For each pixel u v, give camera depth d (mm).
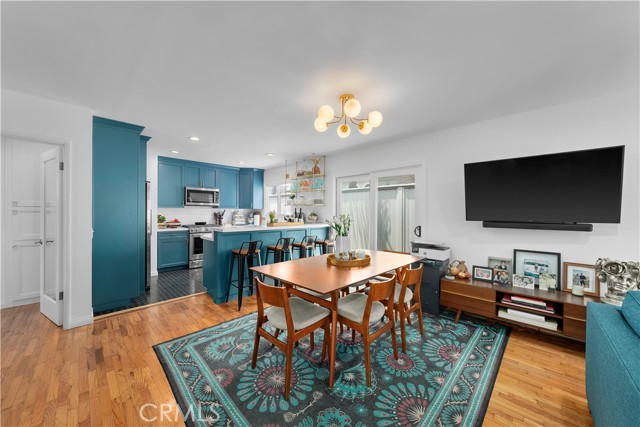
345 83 2135
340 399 1688
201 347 2301
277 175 6133
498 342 2408
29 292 3299
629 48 1669
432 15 1390
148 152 4652
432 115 2830
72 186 2602
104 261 3039
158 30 1521
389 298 2105
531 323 2414
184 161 5465
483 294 2672
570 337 2232
